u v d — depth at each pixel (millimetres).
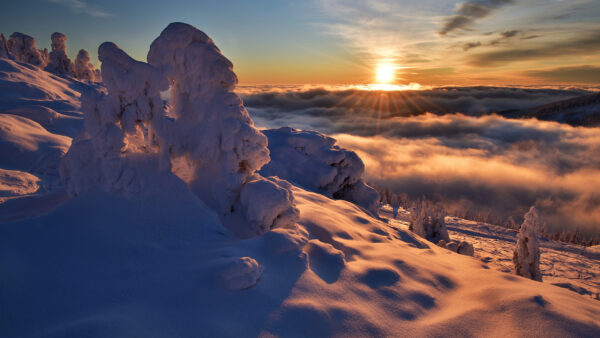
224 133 7961
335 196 18812
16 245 4844
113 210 6262
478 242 25469
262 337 3707
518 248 12289
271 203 7223
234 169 8172
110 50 6551
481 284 5680
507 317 4383
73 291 4254
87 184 6828
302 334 3857
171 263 5227
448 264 7078
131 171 6703
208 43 8250
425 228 19203
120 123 6910
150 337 3408
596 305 5387
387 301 4812
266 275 4836
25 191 12219
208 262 4977
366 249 7023
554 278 16562
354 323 4164
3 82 33438
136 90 6852
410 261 6465
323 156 18188
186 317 3869
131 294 4293
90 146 7090
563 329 4027
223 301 4203
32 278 4332
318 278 5078
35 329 3479
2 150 15477
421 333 4117
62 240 5277
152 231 6035
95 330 3293
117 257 5172
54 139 18625
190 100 8570
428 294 5195
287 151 18812
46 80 40531
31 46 48375
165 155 7320
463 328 4227
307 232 7641
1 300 3857
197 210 6965
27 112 24375
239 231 7406
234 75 8211
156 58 8453
